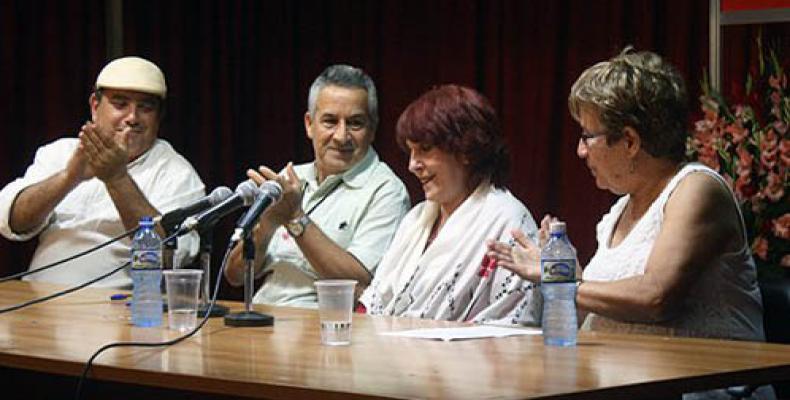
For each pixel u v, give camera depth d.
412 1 6.75
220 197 3.87
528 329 3.57
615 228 3.84
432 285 4.17
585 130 3.70
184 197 5.58
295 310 4.15
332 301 3.26
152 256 3.72
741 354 3.01
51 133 6.84
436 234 4.32
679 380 2.65
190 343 3.31
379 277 4.39
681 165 3.69
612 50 6.18
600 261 3.74
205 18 7.14
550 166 6.36
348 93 5.01
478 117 4.19
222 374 2.75
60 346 3.28
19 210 5.40
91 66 6.94
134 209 5.21
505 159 4.25
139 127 5.53
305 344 3.27
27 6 6.79
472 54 6.56
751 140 4.68
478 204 4.18
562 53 6.33
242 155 7.23
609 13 6.19
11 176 6.75
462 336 3.40
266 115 7.18
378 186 5.03
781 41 5.65
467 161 4.19
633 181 3.70
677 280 3.45
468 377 2.66
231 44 7.19
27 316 3.97
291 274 4.98
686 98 3.65
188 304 3.62
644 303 3.44
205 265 3.95
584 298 3.52
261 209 3.59
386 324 3.74
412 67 6.77
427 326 3.68
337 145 5.02
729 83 5.80
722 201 3.55
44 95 6.82
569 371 2.74
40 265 5.47
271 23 7.14
